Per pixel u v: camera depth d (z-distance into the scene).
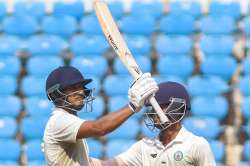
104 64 51.81
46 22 56.66
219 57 53.03
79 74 20.17
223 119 48.75
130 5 59.59
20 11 59.16
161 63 51.94
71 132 19.27
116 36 20.48
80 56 53.50
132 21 56.56
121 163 21.48
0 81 50.56
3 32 56.91
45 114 48.44
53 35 56.28
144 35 56.19
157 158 20.80
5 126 47.38
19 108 48.94
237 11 58.53
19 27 56.88
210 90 49.75
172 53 53.91
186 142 20.55
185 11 58.91
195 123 46.62
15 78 51.28
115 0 59.62
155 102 18.72
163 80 49.56
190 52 54.00
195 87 49.75
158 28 56.72
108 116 18.69
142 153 21.11
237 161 45.81
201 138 20.67
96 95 49.66
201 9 59.31
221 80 50.09
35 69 51.78
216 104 48.41
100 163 21.42
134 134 46.44
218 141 46.28
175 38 54.59
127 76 50.56
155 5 59.31
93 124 18.91
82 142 20.08
